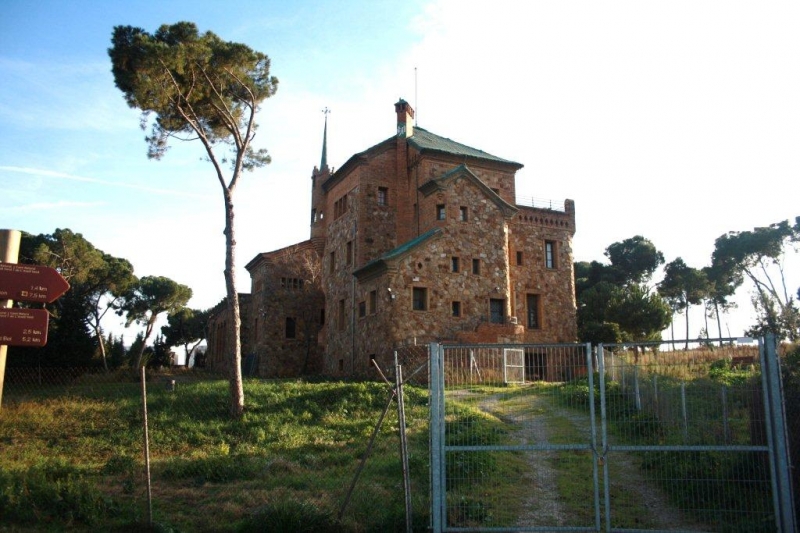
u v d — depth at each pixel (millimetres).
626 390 15883
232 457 15688
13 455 15844
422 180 38844
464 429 12992
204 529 9977
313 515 9680
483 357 30312
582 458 14188
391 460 14594
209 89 24922
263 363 47375
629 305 52219
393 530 9539
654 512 10531
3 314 12148
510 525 9859
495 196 36438
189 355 86062
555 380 14625
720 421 11562
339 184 43094
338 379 35438
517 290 41219
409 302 32906
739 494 9891
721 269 72188
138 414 20688
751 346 11195
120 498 11758
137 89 22859
